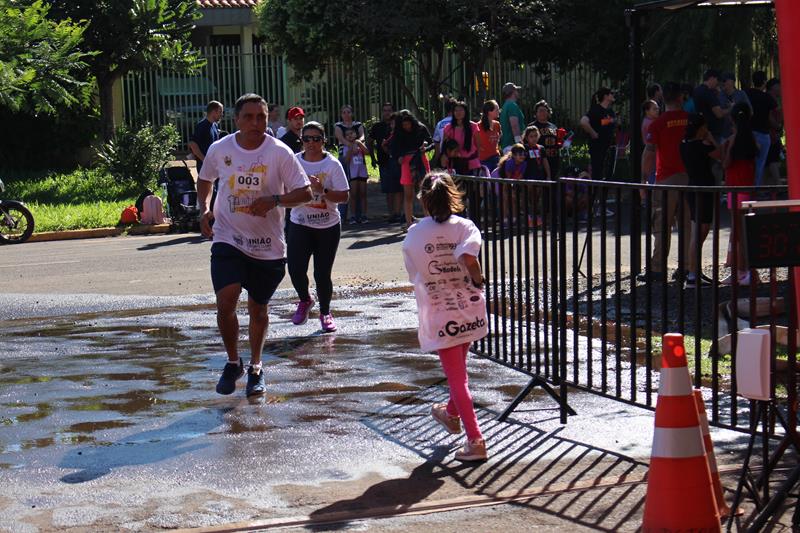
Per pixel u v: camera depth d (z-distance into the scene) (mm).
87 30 28031
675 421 4887
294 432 6926
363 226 19016
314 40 27016
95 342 9961
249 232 7691
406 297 12125
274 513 5477
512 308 7766
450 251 6383
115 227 19656
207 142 17969
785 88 7348
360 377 8406
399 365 8797
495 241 7957
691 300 11008
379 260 14906
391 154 18031
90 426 7129
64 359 9227
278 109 22016
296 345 9664
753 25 25531
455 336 6332
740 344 5184
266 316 7961
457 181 8430
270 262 7797
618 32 27516
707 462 5047
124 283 13539
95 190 24828
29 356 9383
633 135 11695
